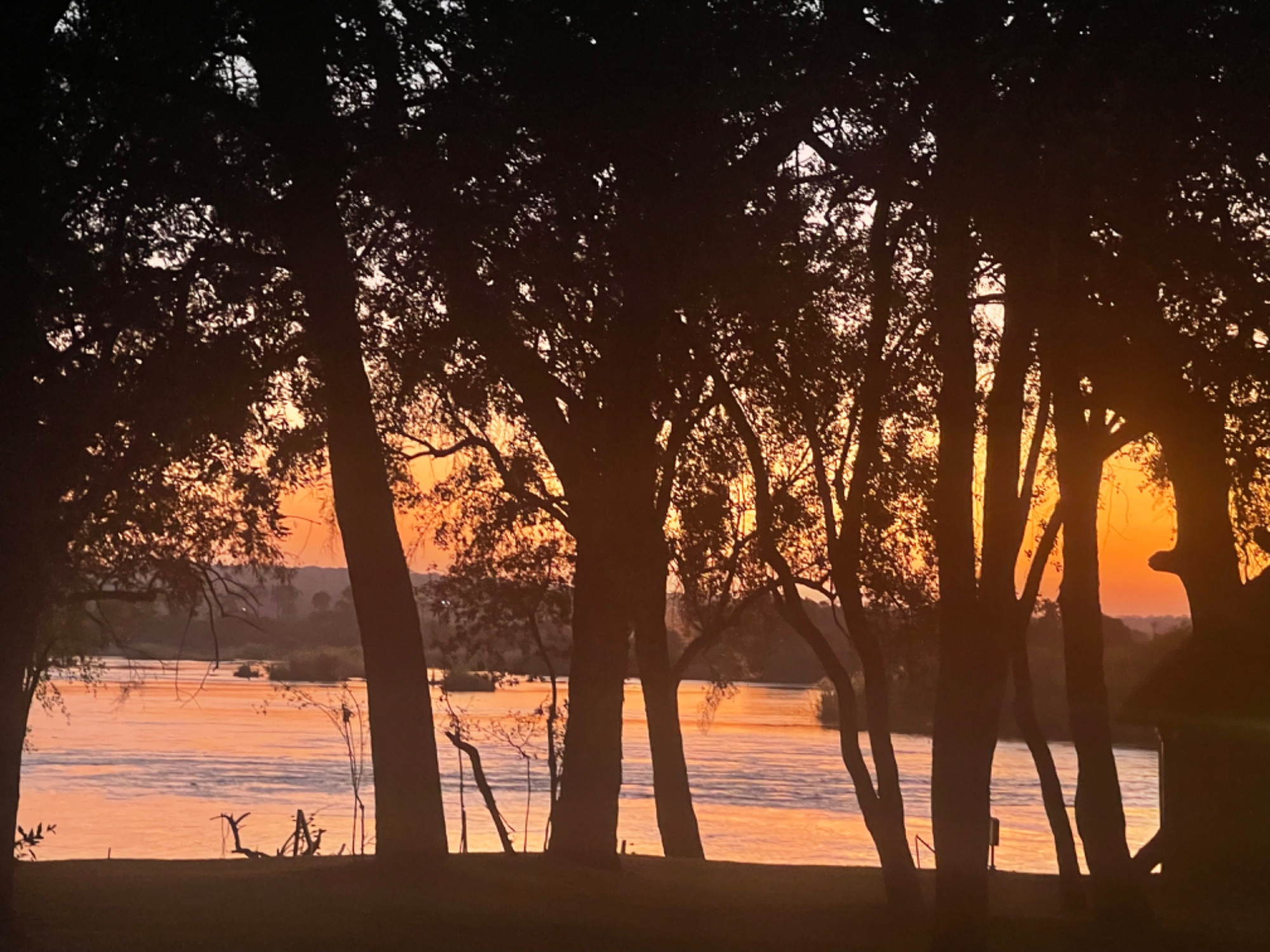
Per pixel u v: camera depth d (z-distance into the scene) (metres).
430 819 15.58
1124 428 16.97
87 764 53.41
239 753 58.97
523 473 24.16
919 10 12.84
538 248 14.63
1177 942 13.29
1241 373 15.99
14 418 11.50
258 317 14.80
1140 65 12.68
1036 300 12.59
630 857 22.47
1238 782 16.58
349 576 15.85
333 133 14.20
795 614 15.80
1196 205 14.48
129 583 19.12
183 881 15.75
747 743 68.38
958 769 11.71
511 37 13.76
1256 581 16.09
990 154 12.48
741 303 15.09
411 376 16.59
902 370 18.19
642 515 16.94
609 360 16.00
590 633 17.70
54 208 12.94
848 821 39.53
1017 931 13.91
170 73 13.86
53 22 12.05
